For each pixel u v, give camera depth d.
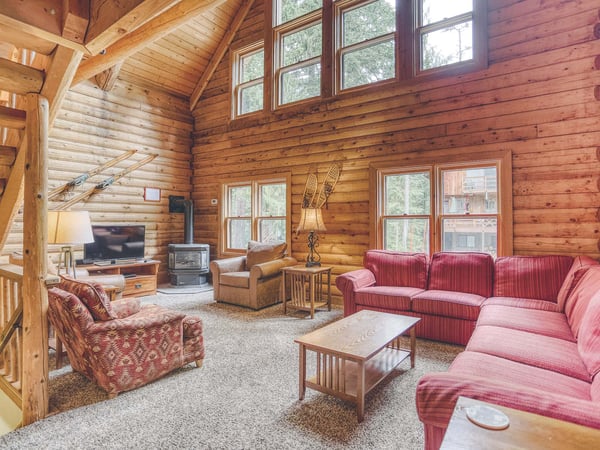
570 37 3.30
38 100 2.28
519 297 3.16
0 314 2.95
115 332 2.29
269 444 1.81
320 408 2.15
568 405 1.08
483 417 0.96
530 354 1.88
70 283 2.44
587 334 1.82
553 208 3.36
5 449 1.80
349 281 3.72
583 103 3.24
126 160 5.71
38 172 2.24
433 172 4.03
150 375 2.44
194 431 1.93
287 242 5.31
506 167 3.58
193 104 6.62
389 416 2.06
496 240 3.71
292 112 5.24
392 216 4.35
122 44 2.63
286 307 4.51
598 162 3.17
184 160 6.59
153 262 5.42
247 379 2.55
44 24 1.78
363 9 4.68
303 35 5.26
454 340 3.15
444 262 3.62
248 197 5.97
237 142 5.96
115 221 5.56
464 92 3.83
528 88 3.49
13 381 2.48
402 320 2.66
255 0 5.75
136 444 1.83
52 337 3.21
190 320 2.74
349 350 2.05
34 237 2.18
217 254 6.26
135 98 5.85
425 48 4.18
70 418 2.08
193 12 2.12
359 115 4.58
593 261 2.90
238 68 6.06
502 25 3.63
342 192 4.72
